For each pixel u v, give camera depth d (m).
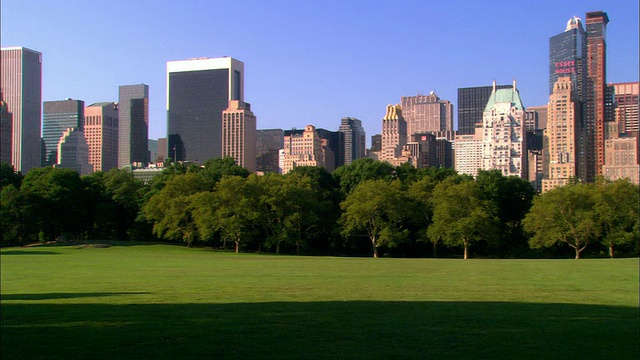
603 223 100.75
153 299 32.03
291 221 108.81
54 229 128.12
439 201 106.88
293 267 60.28
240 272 52.78
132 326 23.47
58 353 19.30
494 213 114.12
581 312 27.11
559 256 110.38
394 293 34.91
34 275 50.56
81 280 45.25
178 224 114.25
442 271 53.78
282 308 28.12
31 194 118.25
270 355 19.09
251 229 112.12
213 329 22.91
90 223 135.88
